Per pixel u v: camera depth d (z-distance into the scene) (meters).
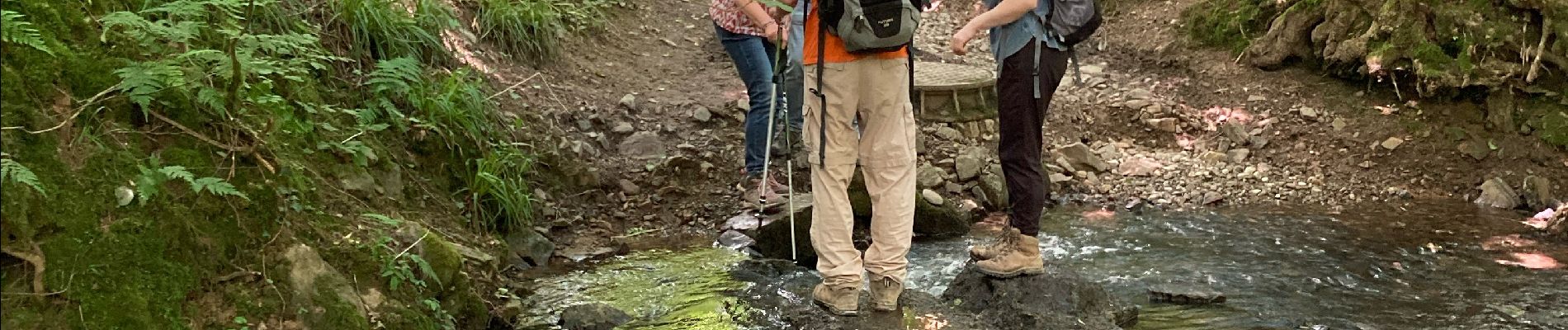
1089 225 5.54
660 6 8.05
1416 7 6.91
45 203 2.69
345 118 4.55
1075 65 3.80
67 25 3.16
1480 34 6.76
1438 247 5.16
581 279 4.52
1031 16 3.64
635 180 5.65
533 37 6.59
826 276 3.83
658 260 4.84
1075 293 3.98
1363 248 5.12
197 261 2.95
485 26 6.42
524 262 4.71
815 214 3.81
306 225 3.40
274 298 3.03
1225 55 7.70
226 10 3.96
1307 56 7.42
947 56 7.94
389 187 4.31
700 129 6.19
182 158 3.08
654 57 7.23
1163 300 4.30
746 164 5.49
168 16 3.73
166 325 2.77
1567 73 6.60
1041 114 3.77
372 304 3.29
